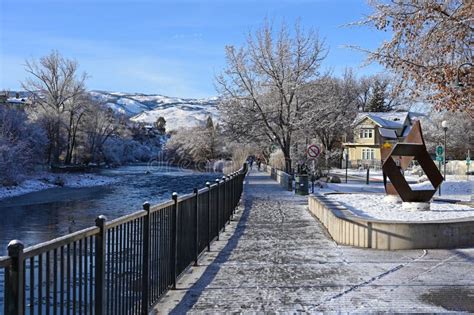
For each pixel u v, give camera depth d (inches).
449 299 276.5
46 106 2775.6
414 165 2450.8
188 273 348.2
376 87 3563.0
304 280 325.1
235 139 1732.3
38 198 1637.6
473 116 442.9
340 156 3026.6
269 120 1696.6
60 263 151.6
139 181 2347.4
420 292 291.3
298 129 1704.0
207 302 275.7
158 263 269.3
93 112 3043.8
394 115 3521.2
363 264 372.8
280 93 1675.7
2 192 1754.4
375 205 622.2
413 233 429.4
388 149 680.4
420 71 425.1
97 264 177.8
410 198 573.9
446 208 592.4
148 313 242.7
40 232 987.3
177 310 261.1
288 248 449.1
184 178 2527.1
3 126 2124.8
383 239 435.2
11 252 120.5
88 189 1964.8
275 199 983.0
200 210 410.9
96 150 3262.8
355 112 2472.9
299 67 1688.0
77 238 158.6
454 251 416.8
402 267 359.3
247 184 1450.5
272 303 273.4
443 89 414.9
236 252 431.5
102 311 178.2
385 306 264.2
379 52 446.6
